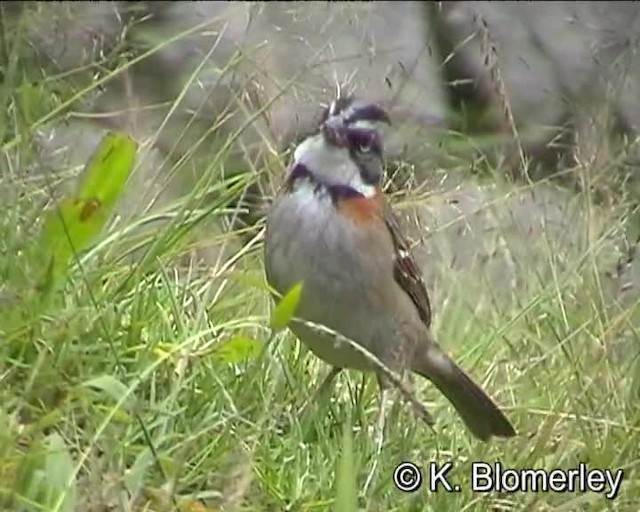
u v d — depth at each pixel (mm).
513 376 9953
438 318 11141
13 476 7184
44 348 7820
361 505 8172
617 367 9969
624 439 9180
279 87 11492
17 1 11836
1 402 7648
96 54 11664
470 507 8383
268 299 9898
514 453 8914
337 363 9250
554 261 11156
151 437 7816
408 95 13906
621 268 10508
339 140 9047
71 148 10461
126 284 8844
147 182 10289
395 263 9305
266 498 7922
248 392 8594
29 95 9977
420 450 9023
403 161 11328
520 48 15391
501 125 13664
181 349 8195
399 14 14930
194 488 7816
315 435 8766
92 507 7062
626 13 15719
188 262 10172
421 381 10172
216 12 13336
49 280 8148
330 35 13016
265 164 10578
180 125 11914
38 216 8977
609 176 11352
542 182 11727
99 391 7969
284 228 9016
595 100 13289
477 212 11383
